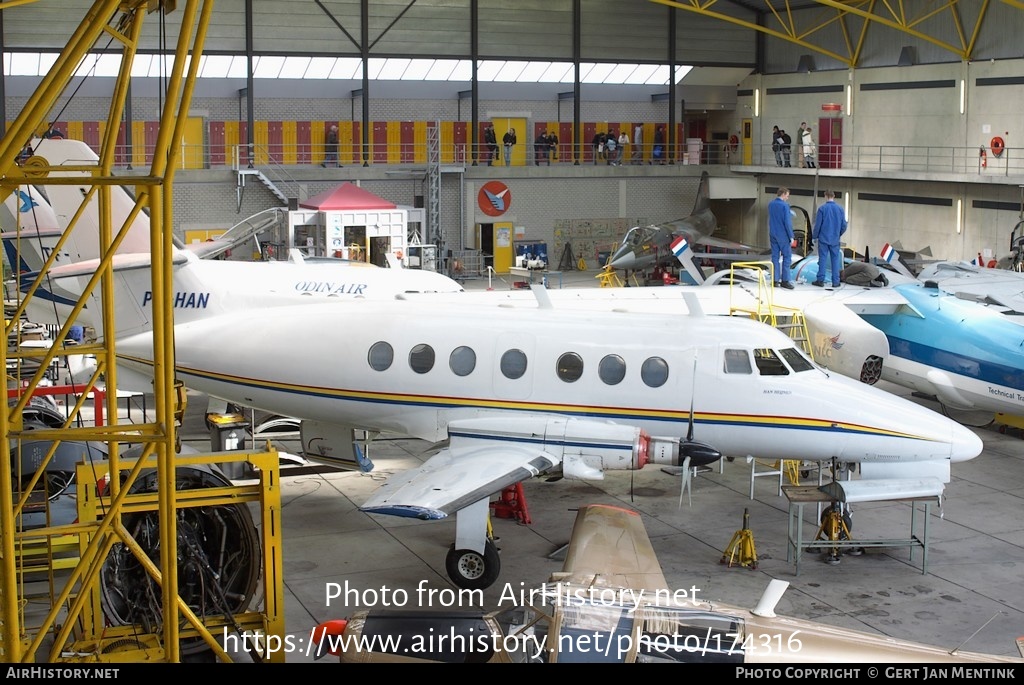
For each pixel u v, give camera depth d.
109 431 9.84
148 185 9.89
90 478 12.02
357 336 18.61
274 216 40.59
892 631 14.16
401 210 40.47
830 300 24.33
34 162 10.80
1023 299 25.81
